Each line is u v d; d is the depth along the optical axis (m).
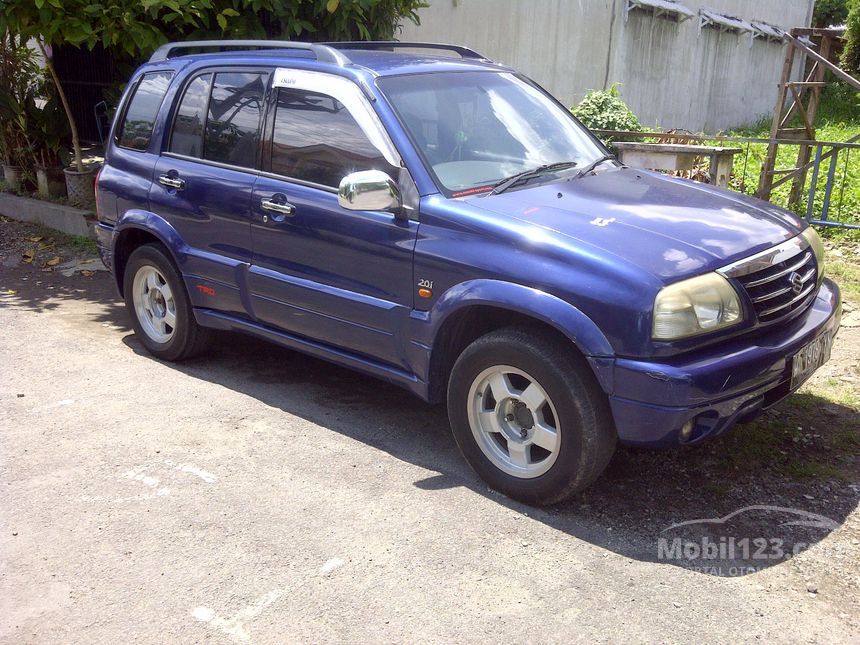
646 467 3.93
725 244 3.45
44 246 8.59
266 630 2.87
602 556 3.27
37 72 9.75
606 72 15.88
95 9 6.67
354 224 4.00
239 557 3.29
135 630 2.88
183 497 3.74
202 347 5.32
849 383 4.75
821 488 3.72
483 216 3.60
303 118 4.35
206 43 5.21
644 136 9.35
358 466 4.02
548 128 4.57
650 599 3.00
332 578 3.15
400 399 4.84
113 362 5.44
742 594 3.03
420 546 3.35
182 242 4.98
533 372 3.42
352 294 4.11
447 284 3.67
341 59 4.32
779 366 3.40
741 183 9.65
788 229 3.81
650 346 3.14
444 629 2.86
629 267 3.21
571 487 3.45
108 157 5.58
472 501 3.69
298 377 5.18
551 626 2.87
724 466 3.92
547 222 3.53
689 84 19.38
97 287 7.31
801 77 25.23
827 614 2.91
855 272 6.75
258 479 3.89
